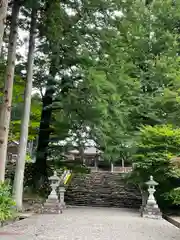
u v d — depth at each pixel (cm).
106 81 1126
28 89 1116
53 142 1566
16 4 995
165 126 1292
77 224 827
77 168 1627
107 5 1112
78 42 1170
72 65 1294
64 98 1287
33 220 867
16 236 617
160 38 1594
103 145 1344
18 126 1466
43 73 1388
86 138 1477
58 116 1410
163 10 1655
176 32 1748
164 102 1401
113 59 1209
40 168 1576
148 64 1582
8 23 1065
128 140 1305
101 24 1187
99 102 1173
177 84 1410
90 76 1112
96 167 2853
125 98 1331
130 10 1324
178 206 1280
